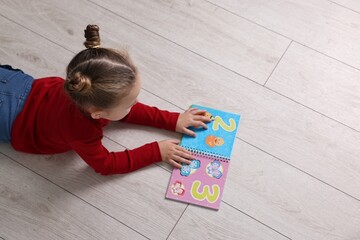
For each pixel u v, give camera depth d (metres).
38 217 1.07
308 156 1.16
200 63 1.32
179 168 1.13
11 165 1.14
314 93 1.27
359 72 1.31
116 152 1.11
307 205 1.09
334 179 1.13
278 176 1.13
